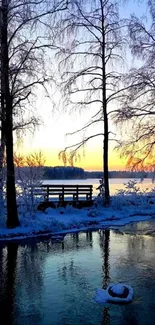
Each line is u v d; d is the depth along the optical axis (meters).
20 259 11.49
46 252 12.43
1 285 9.04
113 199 23.98
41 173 19.56
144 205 24.56
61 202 21.53
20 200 18.91
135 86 17.50
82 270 10.29
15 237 14.75
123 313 7.36
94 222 18.81
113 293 8.27
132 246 13.46
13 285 9.03
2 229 15.34
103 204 22.97
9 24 15.00
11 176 15.73
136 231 16.70
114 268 10.49
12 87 15.11
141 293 8.44
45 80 15.10
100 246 13.45
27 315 7.27
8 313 7.37
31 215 17.52
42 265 10.81
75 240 14.51
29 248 13.01
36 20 14.88
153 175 18.72
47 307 7.67
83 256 11.91
